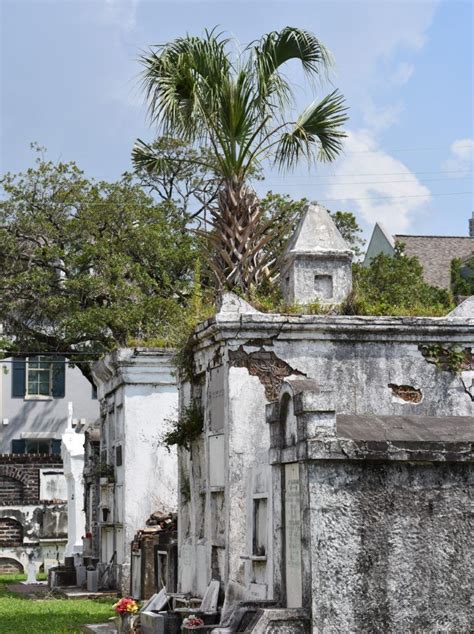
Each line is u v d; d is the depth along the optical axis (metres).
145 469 24.78
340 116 21.91
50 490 40.72
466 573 12.59
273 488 13.83
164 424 24.81
